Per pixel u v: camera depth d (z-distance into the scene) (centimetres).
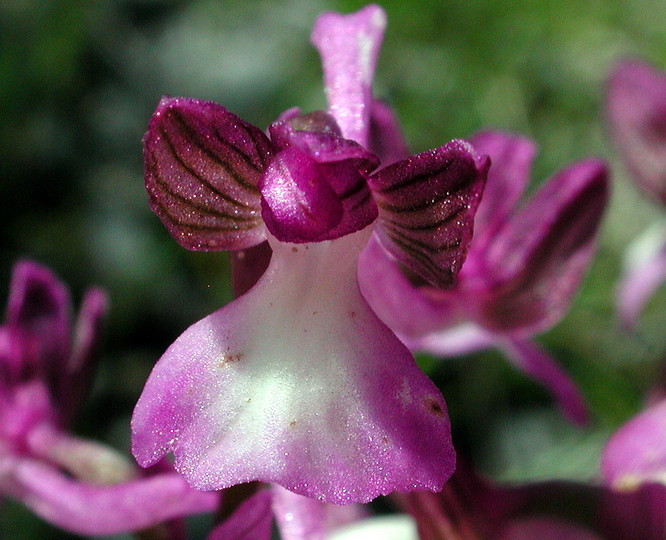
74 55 35
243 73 35
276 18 37
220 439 10
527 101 32
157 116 10
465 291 12
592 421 27
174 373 10
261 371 10
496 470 27
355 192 10
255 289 10
